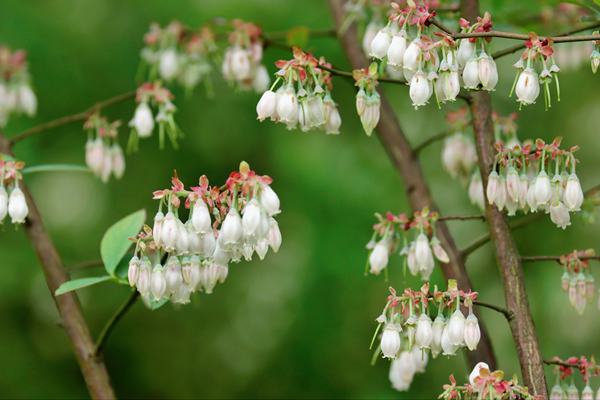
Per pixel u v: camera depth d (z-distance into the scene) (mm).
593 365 3977
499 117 5027
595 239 10594
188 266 3830
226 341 11523
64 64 10453
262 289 11125
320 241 10250
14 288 10977
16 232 10836
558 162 3869
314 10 10492
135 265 3850
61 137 10531
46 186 10820
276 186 10578
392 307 3807
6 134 10070
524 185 3928
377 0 5766
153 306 4133
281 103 3904
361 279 10227
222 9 10352
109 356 11695
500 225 4121
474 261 10812
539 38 3578
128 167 10695
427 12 3715
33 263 10961
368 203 10203
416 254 4414
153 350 11672
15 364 11391
